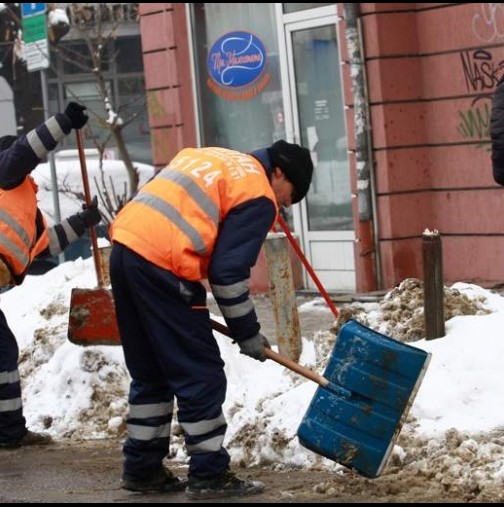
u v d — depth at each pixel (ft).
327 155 67.92
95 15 93.66
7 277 40.60
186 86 73.92
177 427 40.14
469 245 62.08
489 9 59.77
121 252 31.65
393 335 39.73
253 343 31.42
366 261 63.52
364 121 63.10
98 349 45.75
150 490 33.24
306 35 68.28
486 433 33.27
